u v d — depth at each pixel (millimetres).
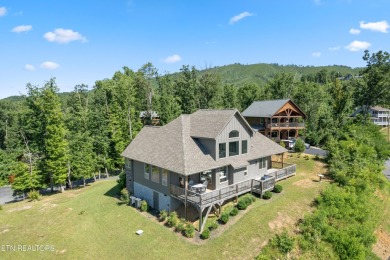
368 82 59812
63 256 19609
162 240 20422
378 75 57750
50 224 25172
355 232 22438
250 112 52656
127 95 50562
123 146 47500
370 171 34438
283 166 35875
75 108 60188
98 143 44969
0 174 49344
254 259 18594
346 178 30484
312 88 69062
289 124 48781
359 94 61531
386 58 57938
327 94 72062
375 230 25938
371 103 61156
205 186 23469
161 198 25516
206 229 20719
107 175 47375
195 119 28734
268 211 23938
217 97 61875
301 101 62844
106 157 46375
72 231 23141
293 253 19766
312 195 27578
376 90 58688
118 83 53875
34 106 38812
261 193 26344
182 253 18797
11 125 70125
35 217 27438
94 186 39656
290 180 31844
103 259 18875
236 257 18547
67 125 44188
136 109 57219
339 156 35375
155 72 65875
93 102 59625
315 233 21469
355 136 43500
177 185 24312
